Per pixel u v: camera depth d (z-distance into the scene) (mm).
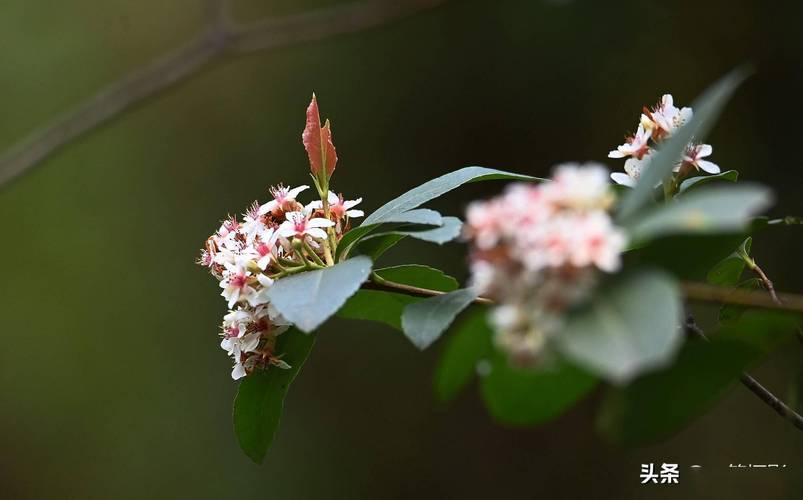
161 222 8797
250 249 2281
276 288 2119
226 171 8797
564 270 1403
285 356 2496
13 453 8359
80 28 9031
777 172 7539
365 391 8273
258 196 8719
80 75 8930
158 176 8875
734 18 7793
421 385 8195
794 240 7254
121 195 8852
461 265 7910
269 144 8766
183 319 8578
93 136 8891
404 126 8578
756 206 1373
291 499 8055
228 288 2260
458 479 7984
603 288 1417
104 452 8305
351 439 8180
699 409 1655
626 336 1339
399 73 8602
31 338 8586
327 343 8391
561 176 1485
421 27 8523
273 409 2510
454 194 8422
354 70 8680
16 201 8797
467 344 1924
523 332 1396
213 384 8406
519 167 8367
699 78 7914
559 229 1409
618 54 8125
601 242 1389
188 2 9094
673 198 2297
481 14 8375
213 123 8875
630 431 1637
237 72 8867
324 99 8719
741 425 6605
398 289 2363
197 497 8109
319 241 2389
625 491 7281
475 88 8461
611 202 1488
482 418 8086
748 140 7676
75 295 8648
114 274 8688
